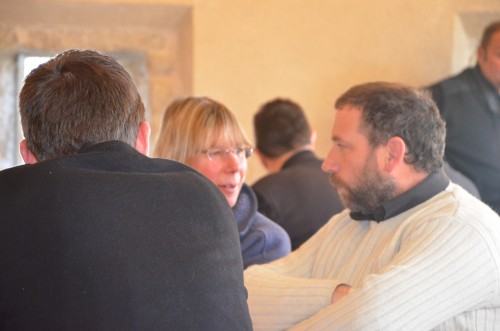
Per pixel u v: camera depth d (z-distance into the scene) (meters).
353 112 4.74
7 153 9.90
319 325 4.29
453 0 9.62
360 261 4.77
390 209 4.69
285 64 9.52
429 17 9.65
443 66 9.70
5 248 3.06
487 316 4.39
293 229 7.01
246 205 5.95
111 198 3.18
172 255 3.16
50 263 3.04
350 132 4.73
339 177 4.81
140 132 3.72
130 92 3.58
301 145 7.74
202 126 5.82
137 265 3.09
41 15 9.30
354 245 5.01
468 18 9.68
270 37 9.48
